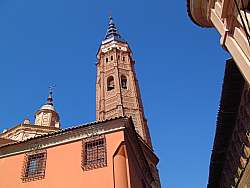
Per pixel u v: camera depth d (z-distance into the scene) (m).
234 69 14.34
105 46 64.50
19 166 21.62
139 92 56.94
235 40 12.04
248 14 10.96
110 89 55.88
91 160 20.66
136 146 24.42
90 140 21.53
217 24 13.30
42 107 54.81
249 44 10.38
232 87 15.17
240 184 18.28
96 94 57.31
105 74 58.44
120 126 21.81
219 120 16.88
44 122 52.09
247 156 16.59
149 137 48.19
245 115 15.61
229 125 17.09
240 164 17.61
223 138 17.91
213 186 21.92
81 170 20.31
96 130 21.98
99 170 20.03
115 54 61.50
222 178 20.64
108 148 20.86
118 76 56.44
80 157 20.92
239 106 15.87
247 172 17.02
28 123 46.41
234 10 11.73
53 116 53.91
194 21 15.77
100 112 51.06
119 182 19.22
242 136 16.41
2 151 22.77
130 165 21.23
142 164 25.59
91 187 19.34
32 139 22.61
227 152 18.55
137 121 48.31
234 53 12.03
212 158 19.33
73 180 19.95
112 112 49.88
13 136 42.53
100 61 62.03
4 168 21.77
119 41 65.12
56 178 20.33
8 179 21.08
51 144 22.16
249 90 14.48
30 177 20.83
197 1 14.62
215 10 13.44
